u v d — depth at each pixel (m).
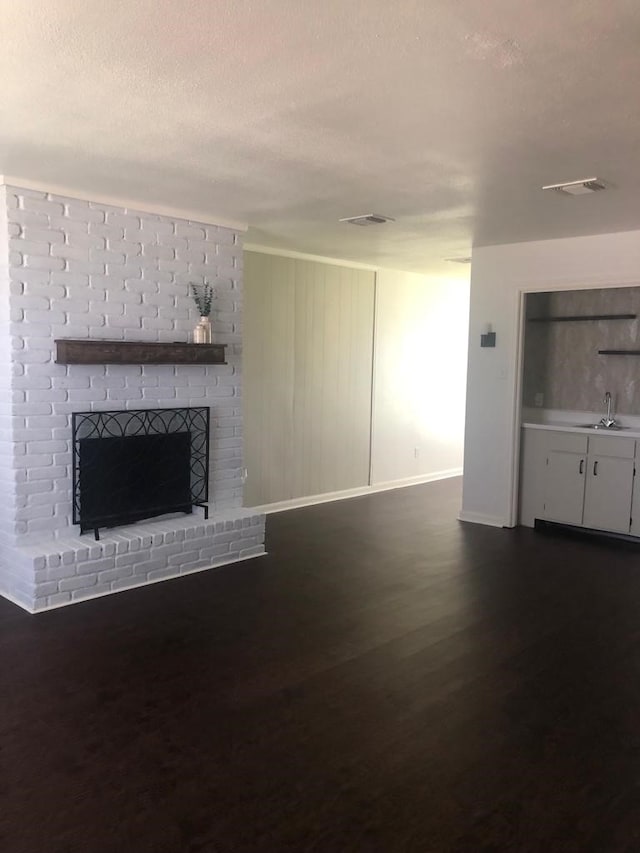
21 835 1.97
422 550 5.00
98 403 4.10
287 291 6.08
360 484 7.06
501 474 5.74
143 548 4.10
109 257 4.08
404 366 7.42
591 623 3.64
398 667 3.09
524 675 3.03
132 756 2.37
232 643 3.32
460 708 2.74
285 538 5.26
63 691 2.82
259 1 1.79
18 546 3.82
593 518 5.39
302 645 3.31
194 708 2.71
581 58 2.11
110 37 2.01
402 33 1.96
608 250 5.00
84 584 3.85
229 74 2.27
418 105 2.52
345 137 2.90
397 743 2.48
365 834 2.00
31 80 2.33
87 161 3.32
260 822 2.04
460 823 2.05
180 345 4.30
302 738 2.50
